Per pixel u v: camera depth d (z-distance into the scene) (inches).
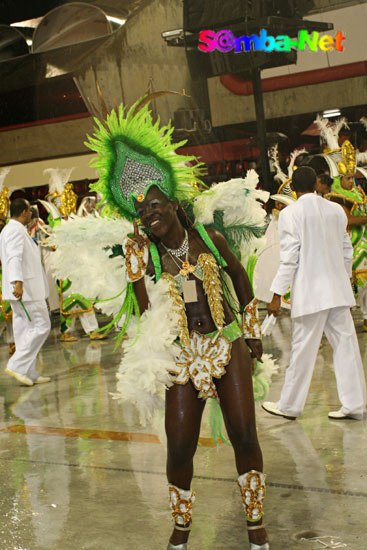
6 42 665.0
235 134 571.5
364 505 127.0
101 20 609.3
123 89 607.8
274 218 327.9
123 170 112.3
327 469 147.3
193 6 551.8
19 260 257.1
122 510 134.4
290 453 159.3
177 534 112.3
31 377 270.1
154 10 580.1
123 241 113.7
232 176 557.9
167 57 573.9
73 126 637.9
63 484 151.8
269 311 179.5
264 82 581.6
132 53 604.1
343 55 555.5
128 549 117.0
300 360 181.2
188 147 557.6
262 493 110.0
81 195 582.2
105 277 112.3
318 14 559.5
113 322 113.2
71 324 377.1
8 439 192.5
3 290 265.3
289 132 585.0
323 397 208.5
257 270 327.3
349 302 176.7
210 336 111.1
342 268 178.1
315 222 176.1
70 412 218.8
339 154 296.0
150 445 176.6
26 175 660.1
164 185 111.2
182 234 113.0
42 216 600.1
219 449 168.1
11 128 655.1
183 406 110.4
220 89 571.5
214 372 109.5
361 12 545.0
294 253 175.2
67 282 370.0
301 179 181.5
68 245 113.2
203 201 119.9
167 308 109.6
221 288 112.8
